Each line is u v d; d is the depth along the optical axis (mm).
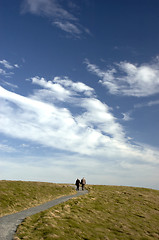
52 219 22172
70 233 19312
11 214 23562
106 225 24141
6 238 16234
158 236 23938
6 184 38938
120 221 26672
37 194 35156
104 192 46688
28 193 34438
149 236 23359
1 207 25219
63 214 24906
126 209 33312
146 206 38094
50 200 33312
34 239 16547
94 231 21297
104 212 29484
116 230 23078
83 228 21469
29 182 48812
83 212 27359
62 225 21062
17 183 42656
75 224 22094
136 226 26016
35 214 23891
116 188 58719
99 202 34781
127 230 23766
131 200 40812
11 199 29000
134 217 29844
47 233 18109
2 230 17906
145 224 27578
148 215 32375
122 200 39406
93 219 25359
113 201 37375
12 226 19219
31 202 29797
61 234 18531
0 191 31750
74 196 38594
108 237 20453
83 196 37812
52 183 56344
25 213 24297
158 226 27844
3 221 20578
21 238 16438
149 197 47469
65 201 32438
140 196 46844
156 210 36625
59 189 43688
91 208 30172
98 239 19375
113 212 30406
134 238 21656
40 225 19984
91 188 53875
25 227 19125
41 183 50625
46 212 24766
